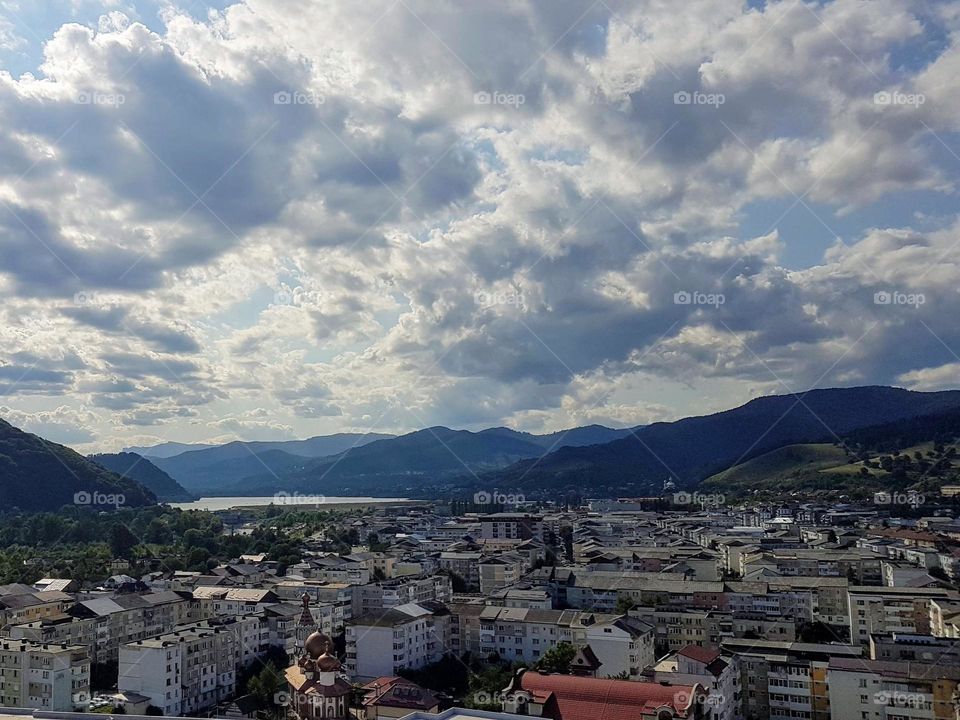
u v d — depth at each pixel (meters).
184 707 194.38
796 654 189.12
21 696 183.62
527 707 142.50
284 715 188.62
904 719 165.62
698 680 163.62
